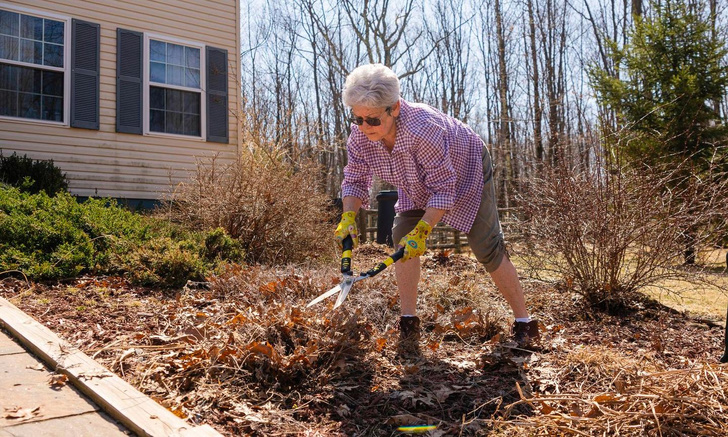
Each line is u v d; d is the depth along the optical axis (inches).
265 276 193.0
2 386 95.8
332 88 1110.4
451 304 181.5
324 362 118.7
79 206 218.5
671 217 190.7
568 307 198.1
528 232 212.5
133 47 410.0
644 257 195.2
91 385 95.1
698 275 201.3
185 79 436.5
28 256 183.0
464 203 130.8
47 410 88.0
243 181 271.6
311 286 182.4
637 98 439.5
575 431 88.0
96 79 394.6
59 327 133.7
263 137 438.9
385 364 124.5
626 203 194.9
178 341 127.3
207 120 440.8
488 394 111.0
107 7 402.3
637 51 454.6
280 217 267.0
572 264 199.3
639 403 93.7
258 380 109.6
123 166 404.2
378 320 160.4
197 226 273.9
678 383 97.0
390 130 124.0
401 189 134.0
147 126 414.3
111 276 188.1
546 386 114.1
